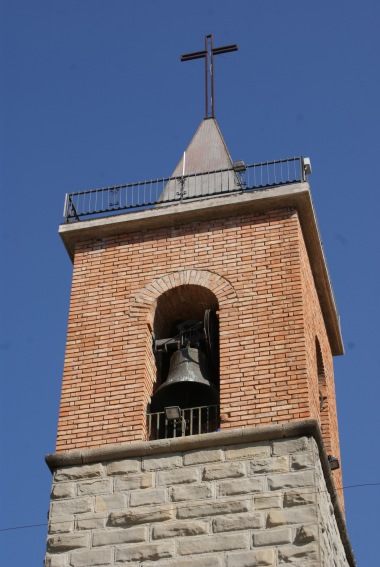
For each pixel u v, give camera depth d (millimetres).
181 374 23422
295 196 25000
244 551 20172
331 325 27547
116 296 24672
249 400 22297
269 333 23156
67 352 24016
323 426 25578
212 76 30875
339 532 22828
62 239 26000
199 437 21734
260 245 24625
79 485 21812
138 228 25703
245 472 21172
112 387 23219
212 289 24203
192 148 28781
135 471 21719
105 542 20906
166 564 20359
